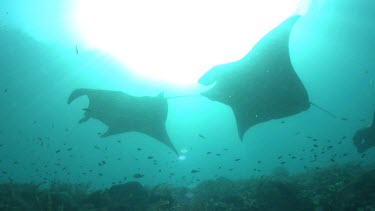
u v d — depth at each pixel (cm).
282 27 617
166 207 714
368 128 1072
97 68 2727
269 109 655
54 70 2702
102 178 3647
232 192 834
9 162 3725
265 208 653
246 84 641
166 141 849
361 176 654
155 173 3825
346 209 588
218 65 655
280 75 623
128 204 691
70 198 714
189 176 3703
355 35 2758
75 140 3822
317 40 2952
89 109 758
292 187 682
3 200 696
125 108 796
